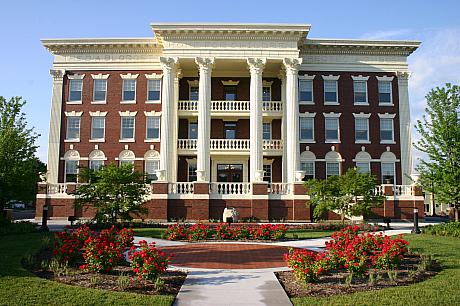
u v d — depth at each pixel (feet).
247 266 44.50
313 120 126.62
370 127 126.72
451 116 69.82
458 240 61.26
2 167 71.77
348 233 50.44
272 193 108.06
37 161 79.61
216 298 31.35
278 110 124.16
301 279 35.14
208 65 115.75
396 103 128.06
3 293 30.89
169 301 29.78
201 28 115.03
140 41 125.70
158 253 36.83
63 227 87.35
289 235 72.13
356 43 125.70
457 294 31.32
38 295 30.60
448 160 70.28
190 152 121.08
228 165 126.82
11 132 73.36
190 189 106.42
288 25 115.24
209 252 54.44
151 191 105.60
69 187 113.39
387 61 128.98
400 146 126.41
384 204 112.57
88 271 38.60
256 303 29.99
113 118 126.21
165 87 114.93
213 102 123.65
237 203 105.40
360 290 32.99
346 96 127.44
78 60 127.85
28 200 76.69
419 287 33.30
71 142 125.29
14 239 61.21
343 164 125.08
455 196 68.64
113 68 127.65
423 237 65.46
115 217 85.05
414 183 112.98
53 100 126.62
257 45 116.98
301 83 127.75
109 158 124.77
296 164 112.06
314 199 90.43
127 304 28.99
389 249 40.57
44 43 124.98
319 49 127.03
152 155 124.67
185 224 88.07
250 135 116.98
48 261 42.65
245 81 130.52
